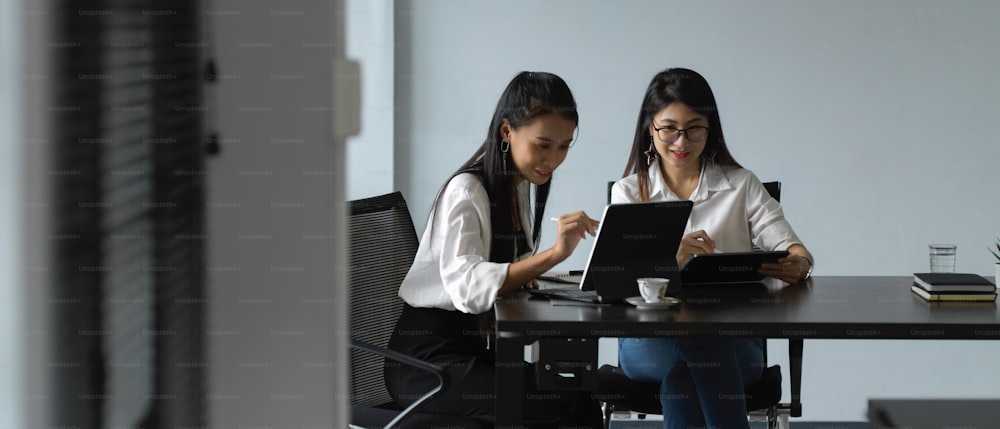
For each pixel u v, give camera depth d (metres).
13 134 0.22
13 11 0.22
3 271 0.22
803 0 3.61
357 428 2.08
